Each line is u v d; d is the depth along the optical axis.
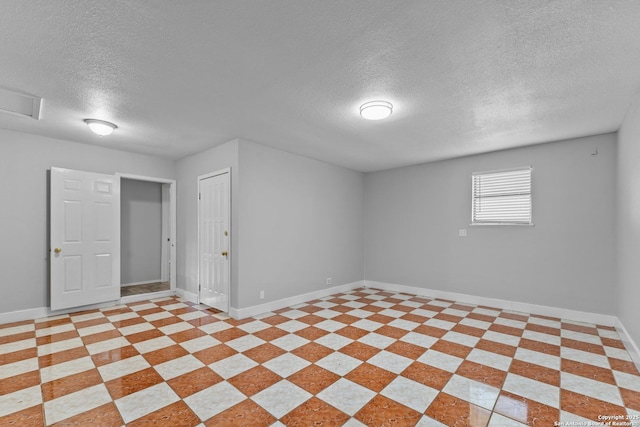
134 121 3.37
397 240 5.72
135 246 5.91
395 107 2.95
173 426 1.81
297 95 2.70
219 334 3.34
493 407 2.00
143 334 3.33
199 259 4.72
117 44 1.94
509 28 1.78
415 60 2.13
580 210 3.88
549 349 2.94
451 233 5.02
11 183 3.74
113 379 2.36
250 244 4.09
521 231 4.32
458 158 4.98
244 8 1.61
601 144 3.76
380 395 2.15
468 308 4.45
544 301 4.11
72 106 2.95
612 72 2.28
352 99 2.77
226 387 2.25
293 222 4.72
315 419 1.88
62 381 2.32
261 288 4.21
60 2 1.56
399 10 1.63
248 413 1.94
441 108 2.96
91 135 3.91
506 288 4.43
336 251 5.54
